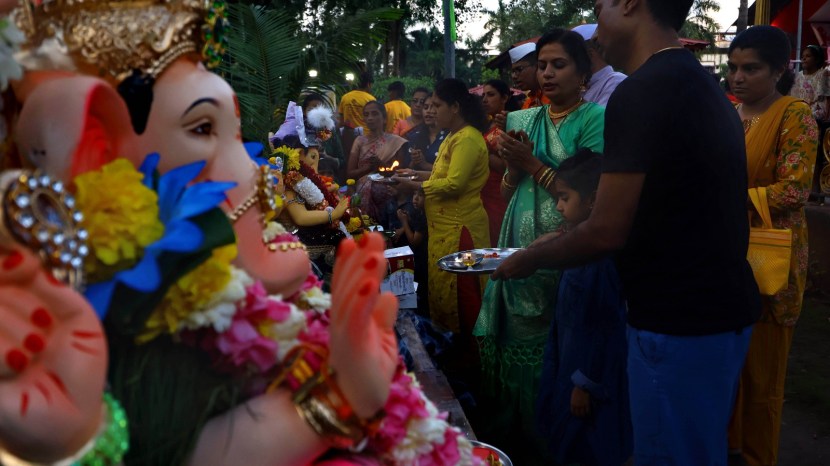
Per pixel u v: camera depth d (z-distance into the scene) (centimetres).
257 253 116
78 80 97
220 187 98
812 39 1700
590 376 280
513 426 350
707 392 218
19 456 81
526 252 239
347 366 100
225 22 117
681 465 222
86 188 90
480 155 431
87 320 83
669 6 223
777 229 319
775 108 333
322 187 363
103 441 86
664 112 204
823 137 784
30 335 79
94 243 89
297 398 103
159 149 105
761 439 333
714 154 208
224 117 112
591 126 331
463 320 427
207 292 97
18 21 103
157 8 106
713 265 212
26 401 78
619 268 229
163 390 100
